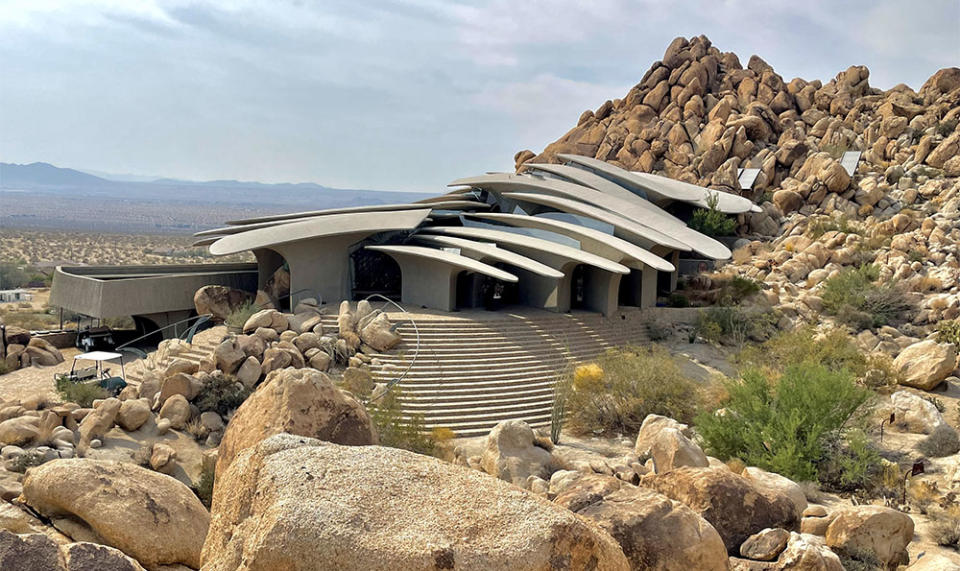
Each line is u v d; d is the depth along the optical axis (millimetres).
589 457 20938
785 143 60938
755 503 11500
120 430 21922
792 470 20953
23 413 22141
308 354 28859
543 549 5852
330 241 39000
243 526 6301
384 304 38156
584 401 27281
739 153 62312
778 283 43781
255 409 12055
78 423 21875
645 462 20484
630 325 38906
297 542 5664
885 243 47156
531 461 18234
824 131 64062
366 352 30484
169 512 10117
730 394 25266
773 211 55094
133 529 9586
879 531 12789
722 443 23266
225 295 36031
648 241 40094
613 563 6246
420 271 38625
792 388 23406
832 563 9930
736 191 58281
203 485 18438
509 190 50625
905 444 24594
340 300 38969
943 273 41656
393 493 6207
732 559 10430
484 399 28656
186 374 24906
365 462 6551
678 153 63781
